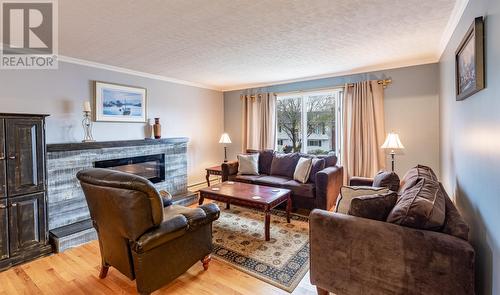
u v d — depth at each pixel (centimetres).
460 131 226
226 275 222
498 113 133
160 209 179
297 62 376
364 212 170
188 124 520
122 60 356
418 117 384
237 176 448
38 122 258
